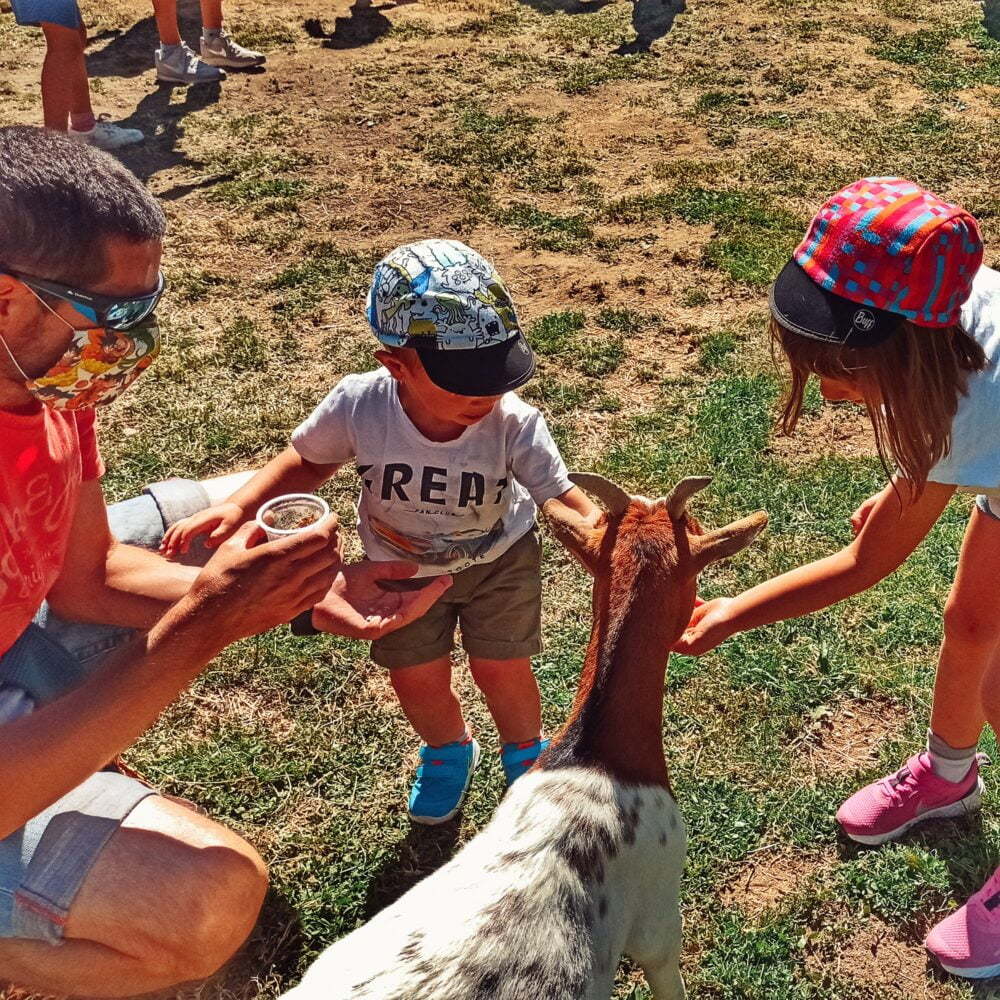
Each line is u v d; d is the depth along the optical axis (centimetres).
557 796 241
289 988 308
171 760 372
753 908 328
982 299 266
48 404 235
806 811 353
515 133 866
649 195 762
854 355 244
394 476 311
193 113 907
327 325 621
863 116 897
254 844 346
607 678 251
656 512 260
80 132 811
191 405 553
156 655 223
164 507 345
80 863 251
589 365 575
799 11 1154
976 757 340
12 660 283
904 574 444
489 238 711
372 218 737
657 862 246
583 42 1077
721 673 401
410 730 385
